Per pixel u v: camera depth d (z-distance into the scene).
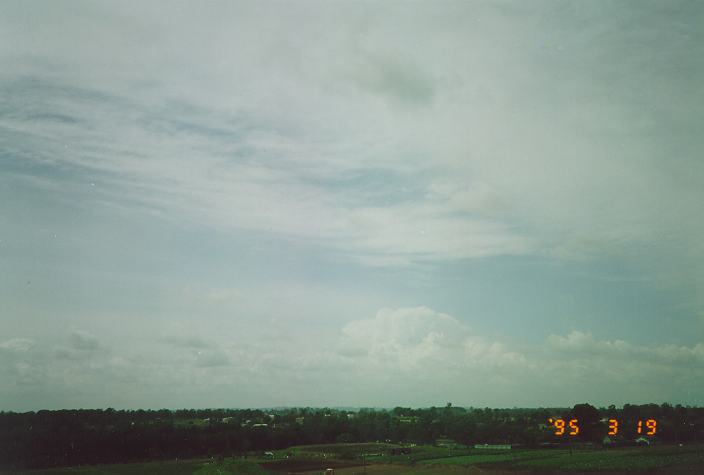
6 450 87.06
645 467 63.94
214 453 104.88
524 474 70.69
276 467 87.94
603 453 76.81
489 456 91.25
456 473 75.12
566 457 79.62
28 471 83.50
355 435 132.62
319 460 96.25
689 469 61.25
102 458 92.56
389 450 110.69
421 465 85.81
